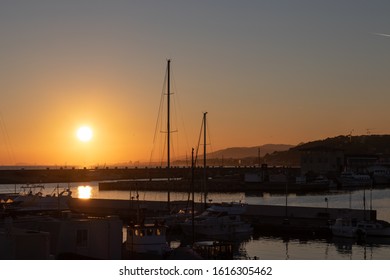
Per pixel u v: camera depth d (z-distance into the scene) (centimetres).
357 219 8194
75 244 4575
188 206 9300
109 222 4681
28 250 3841
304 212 9025
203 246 5078
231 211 8619
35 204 7925
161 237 5391
